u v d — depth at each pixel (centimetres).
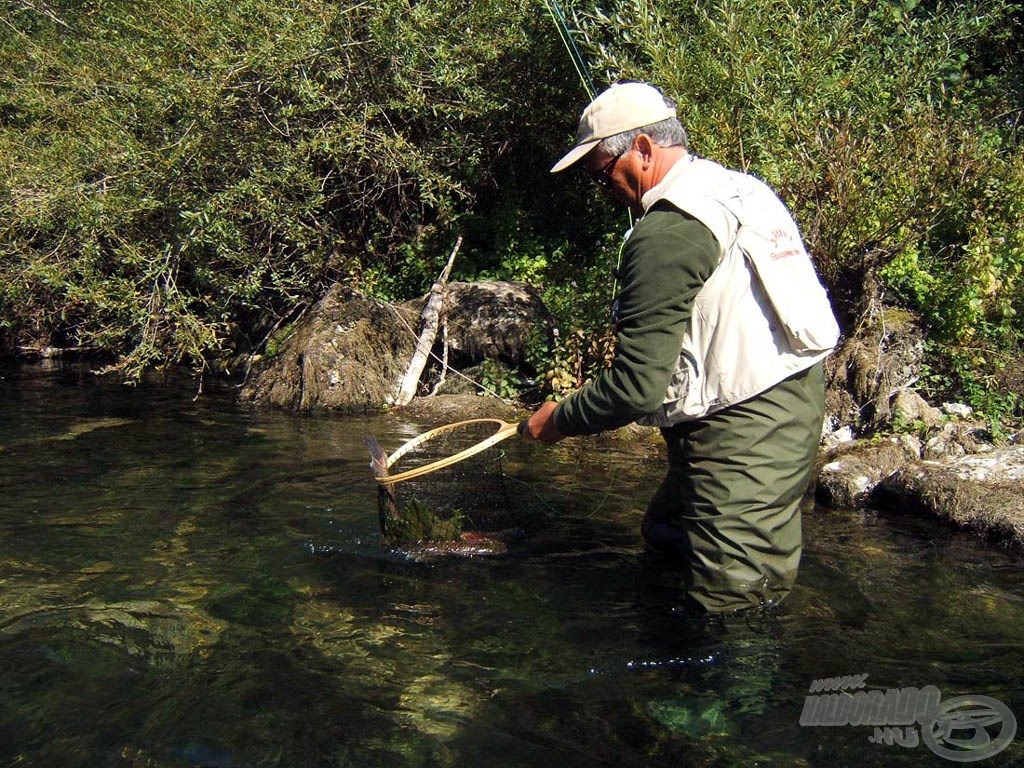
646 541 363
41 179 728
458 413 623
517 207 814
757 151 571
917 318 568
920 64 608
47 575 328
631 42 630
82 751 220
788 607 302
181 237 688
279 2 721
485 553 353
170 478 454
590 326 632
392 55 723
